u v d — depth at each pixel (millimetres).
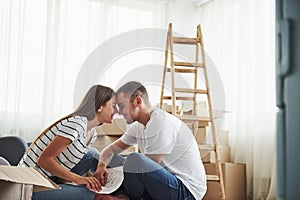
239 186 3893
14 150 2758
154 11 4746
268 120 3928
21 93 3965
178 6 4895
